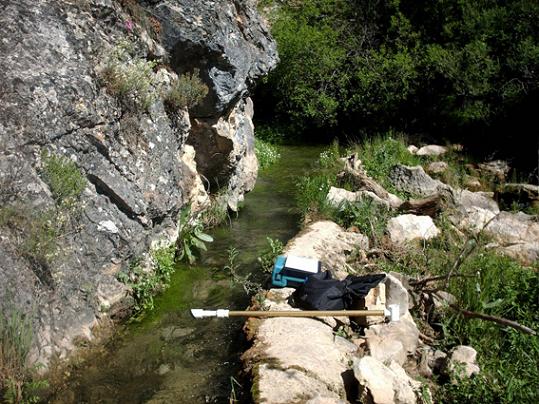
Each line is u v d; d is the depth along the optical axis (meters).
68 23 5.70
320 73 16.41
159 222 6.39
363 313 5.13
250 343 4.97
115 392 4.55
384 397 4.18
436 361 5.12
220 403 4.41
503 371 4.94
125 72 6.05
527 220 8.57
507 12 15.50
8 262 4.46
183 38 7.12
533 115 13.73
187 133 7.32
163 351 5.13
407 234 7.86
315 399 3.96
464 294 6.03
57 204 5.00
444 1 16.75
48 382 4.45
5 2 5.30
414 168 10.39
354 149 13.07
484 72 14.60
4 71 4.99
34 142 4.96
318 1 18.20
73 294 4.98
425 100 16.00
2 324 4.26
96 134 5.57
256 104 17.69
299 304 5.63
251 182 10.16
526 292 6.12
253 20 9.33
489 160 12.75
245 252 7.35
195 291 6.27
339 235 7.45
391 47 17.50
